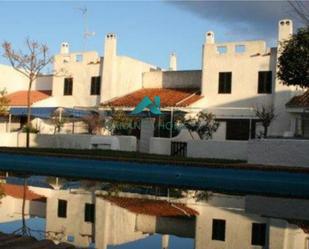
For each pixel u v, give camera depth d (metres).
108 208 12.95
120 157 22.11
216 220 11.62
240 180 18.53
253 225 11.03
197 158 23.28
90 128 34.25
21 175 21.25
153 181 20.19
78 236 9.59
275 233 10.20
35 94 41.09
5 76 42.47
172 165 19.92
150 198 15.02
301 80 19.19
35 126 35.97
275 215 12.30
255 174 18.30
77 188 16.95
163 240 9.50
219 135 31.97
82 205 13.31
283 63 19.48
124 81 37.53
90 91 37.81
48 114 34.66
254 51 31.66
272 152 20.78
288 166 19.55
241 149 24.56
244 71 31.86
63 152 24.66
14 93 42.34
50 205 13.20
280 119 29.91
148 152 28.81
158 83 38.69
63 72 39.06
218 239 9.66
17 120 39.56
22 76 43.91
